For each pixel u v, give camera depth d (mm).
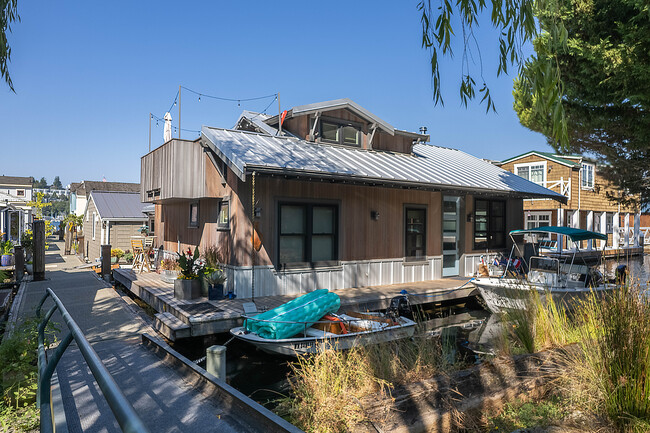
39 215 29109
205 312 7367
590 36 7621
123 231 19891
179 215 12539
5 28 3871
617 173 11016
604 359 4074
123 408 1048
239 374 6293
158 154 11195
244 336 6574
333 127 11773
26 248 16062
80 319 7395
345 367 4398
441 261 12211
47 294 4566
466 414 3881
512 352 5754
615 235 25438
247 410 3588
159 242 14523
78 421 3459
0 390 3961
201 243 10773
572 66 7957
